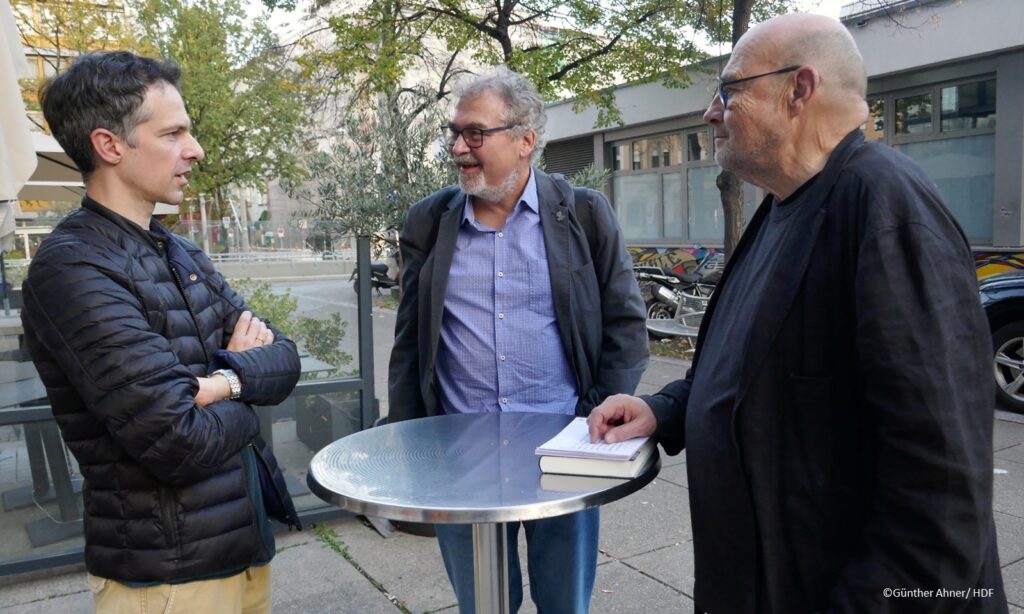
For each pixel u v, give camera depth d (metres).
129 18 15.93
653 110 13.16
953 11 8.85
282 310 3.67
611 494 1.32
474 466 1.48
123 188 1.54
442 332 2.11
